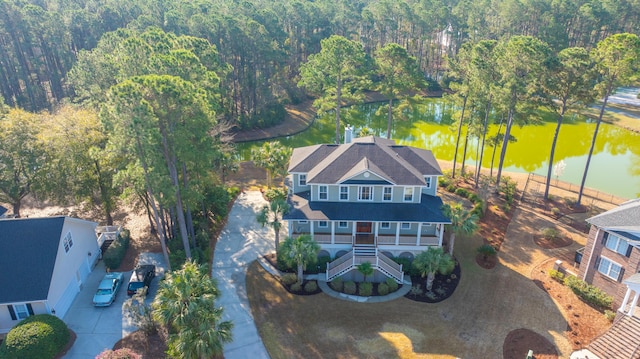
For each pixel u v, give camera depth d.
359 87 64.50
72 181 37.72
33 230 29.23
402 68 56.06
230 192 48.47
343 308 30.97
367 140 40.12
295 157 40.50
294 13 92.81
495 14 110.50
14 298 26.88
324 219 34.28
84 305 30.78
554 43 94.69
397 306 31.17
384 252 35.84
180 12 81.06
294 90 87.88
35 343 24.61
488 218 43.62
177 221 40.47
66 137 36.28
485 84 46.28
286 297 32.09
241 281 33.88
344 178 34.38
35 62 73.25
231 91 73.56
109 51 52.47
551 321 29.36
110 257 34.66
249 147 68.94
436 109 90.62
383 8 103.00
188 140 31.28
